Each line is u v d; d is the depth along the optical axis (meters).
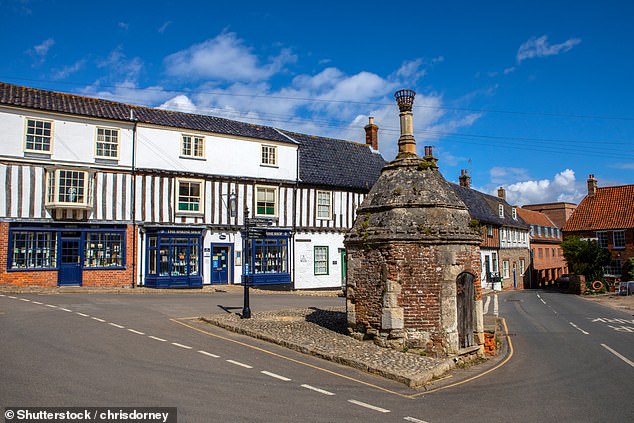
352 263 12.53
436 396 8.82
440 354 11.23
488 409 8.14
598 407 8.41
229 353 10.81
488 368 11.38
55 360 9.30
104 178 22.22
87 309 15.48
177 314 15.56
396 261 11.56
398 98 13.57
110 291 21.14
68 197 21.14
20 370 8.54
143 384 8.21
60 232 21.20
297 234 28.31
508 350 13.88
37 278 20.59
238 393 8.13
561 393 9.30
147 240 23.23
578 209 45.94
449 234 11.58
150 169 23.31
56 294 19.05
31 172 20.52
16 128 20.28
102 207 22.08
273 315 15.88
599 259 38.09
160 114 25.14
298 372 9.71
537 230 54.41
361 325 12.23
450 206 12.21
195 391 8.06
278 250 27.55
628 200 43.81
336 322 14.67
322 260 29.39
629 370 11.40
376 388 9.06
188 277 23.91
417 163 12.87
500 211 45.22
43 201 20.73
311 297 24.12
